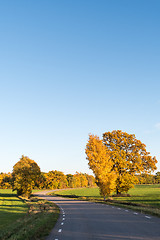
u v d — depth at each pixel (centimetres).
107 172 4238
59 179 16475
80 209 2888
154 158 5581
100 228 1423
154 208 2636
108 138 5759
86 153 4312
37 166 7350
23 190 7125
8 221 2075
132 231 1272
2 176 16425
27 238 1148
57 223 1745
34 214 2411
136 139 5678
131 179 5291
